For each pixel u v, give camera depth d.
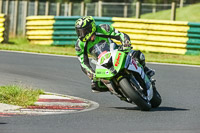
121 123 20.81
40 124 20.30
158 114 23.92
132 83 24.75
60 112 24.14
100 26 25.11
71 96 30.41
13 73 39.84
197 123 21.06
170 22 57.12
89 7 85.00
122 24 59.72
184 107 27.16
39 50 57.53
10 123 20.42
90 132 18.50
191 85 36.38
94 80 25.56
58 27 63.97
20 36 80.81
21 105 25.20
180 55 56.34
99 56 24.58
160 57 54.56
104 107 26.81
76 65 45.78
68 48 61.78
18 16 81.69
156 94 26.86
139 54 25.41
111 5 85.19
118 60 23.98
